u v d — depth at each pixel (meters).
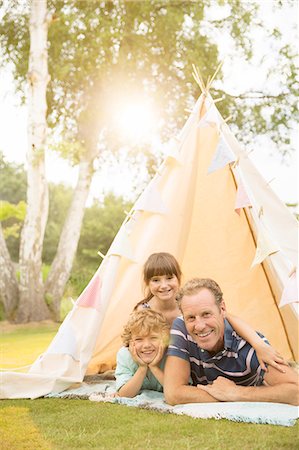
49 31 18.28
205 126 5.82
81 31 18.52
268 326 5.93
